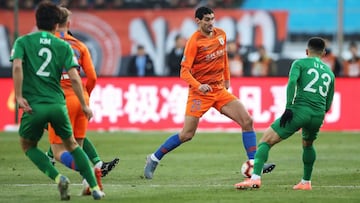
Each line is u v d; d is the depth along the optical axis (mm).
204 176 40812
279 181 38500
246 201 31250
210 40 38156
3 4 93250
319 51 34625
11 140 61469
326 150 54812
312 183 37594
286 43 91688
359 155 51594
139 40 92375
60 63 29938
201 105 38594
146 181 38750
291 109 34000
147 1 93812
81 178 39781
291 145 58500
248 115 38031
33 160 30594
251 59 89812
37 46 29766
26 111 29250
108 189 35406
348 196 32781
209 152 53219
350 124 71188
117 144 58656
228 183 37812
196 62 38250
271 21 91375
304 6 96688
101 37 92312
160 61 92062
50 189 35312
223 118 71312
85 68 34688
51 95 29766
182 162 47406
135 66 85812
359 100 71125
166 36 92062
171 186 36594
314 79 34031
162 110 72438
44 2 30625
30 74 29703
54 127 30156
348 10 95562
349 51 91250
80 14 92625
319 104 34125
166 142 39406
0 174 41219
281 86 71625
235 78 72250
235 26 91438
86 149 36438
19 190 35000
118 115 72688
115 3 93312
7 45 92438
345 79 71375
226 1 95750
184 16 92000
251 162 36719
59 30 34562
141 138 63438
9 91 72938
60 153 31906
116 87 72875
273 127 34250
